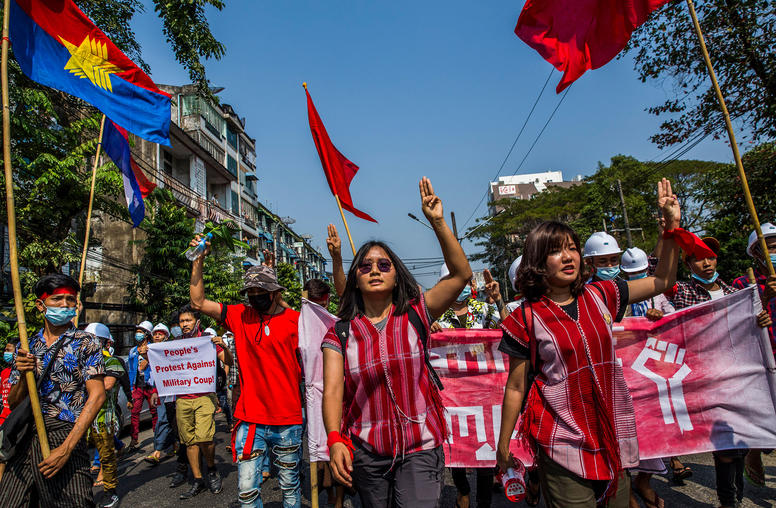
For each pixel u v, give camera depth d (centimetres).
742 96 1019
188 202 2447
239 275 2052
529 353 241
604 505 231
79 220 1514
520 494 237
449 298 237
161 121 507
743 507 368
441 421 237
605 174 3459
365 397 229
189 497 505
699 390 360
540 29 368
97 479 575
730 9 938
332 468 208
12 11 416
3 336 912
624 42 359
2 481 297
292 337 372
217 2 1064
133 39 1266
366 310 245
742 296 359
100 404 313
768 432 343
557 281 240
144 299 1833
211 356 529
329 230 391
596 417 227
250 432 360
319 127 448
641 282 251
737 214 1335
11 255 307
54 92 1152
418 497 219
